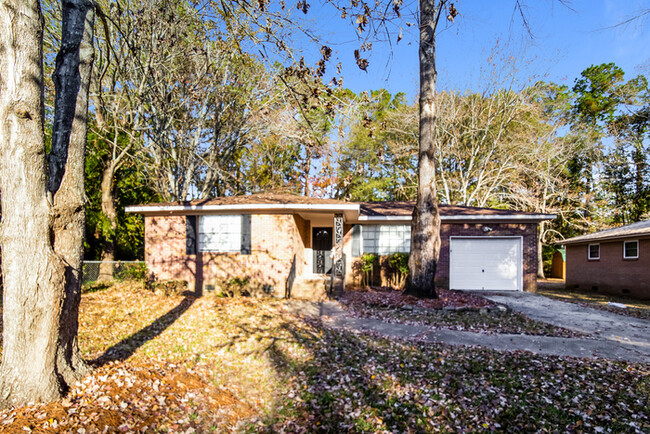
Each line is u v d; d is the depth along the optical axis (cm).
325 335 773
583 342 730
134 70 1398
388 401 481
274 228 1262
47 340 392
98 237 1781
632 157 2689
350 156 2967
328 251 1719
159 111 1627
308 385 534
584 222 2723
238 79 1777
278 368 596
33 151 372
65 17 441
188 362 599
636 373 558
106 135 1731
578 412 440
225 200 1370
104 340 679
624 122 2670
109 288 1327
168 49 1341
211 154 1936
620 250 1606
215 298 1173
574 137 2588
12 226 373
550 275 3094
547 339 752
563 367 583
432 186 1165
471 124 2533
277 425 429
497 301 1227
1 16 356
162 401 445
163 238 1323
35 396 385
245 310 997
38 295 383
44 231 384
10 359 385
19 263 377
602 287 1727
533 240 1504
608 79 2828
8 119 362
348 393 507
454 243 1534
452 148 2662
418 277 1165
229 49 918
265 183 2642
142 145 1684
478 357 635
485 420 430
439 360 623
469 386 518
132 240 2152
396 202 1989
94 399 409
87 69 452
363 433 412
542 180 2692
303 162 2764
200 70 1642
